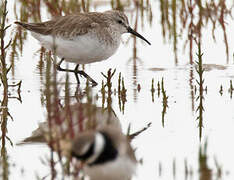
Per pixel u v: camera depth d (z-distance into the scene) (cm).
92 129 1032
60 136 1102
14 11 2028
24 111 1331
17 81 1541
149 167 1005
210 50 1791
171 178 955
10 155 1071
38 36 1475
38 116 1295
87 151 941
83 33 1419
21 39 1811
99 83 1554
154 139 1148
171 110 1341
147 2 2058
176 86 1516
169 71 1642
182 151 1080
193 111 1328
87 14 1484
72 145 952
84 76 1541
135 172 979
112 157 959
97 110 1331
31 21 1970
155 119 1277
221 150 1077
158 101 1407
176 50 1808
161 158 1048
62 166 995
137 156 1058
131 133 1184
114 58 1761
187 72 1628
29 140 1154
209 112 1320
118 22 1503
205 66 1670
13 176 977
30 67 1653
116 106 1371
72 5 2025
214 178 945
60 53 1471
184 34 1933
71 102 1388
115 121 1259
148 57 1761
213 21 1978
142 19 2009
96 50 1442
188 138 1152
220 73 1609
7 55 1736
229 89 1471
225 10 2028
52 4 1989
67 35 1424
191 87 1505
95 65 1703
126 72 1639
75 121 1225
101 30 1436
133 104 1385
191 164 1015
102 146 948
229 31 1931
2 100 1405
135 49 1828
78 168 976
